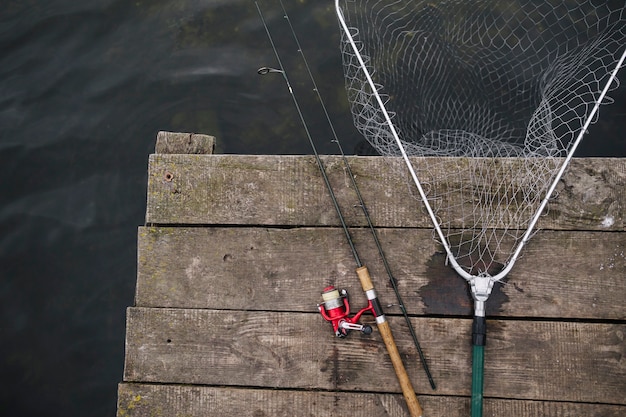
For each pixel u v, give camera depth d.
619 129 4.39
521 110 4.34
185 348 3.56
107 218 4.68
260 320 3.56
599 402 3.39
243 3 4.98
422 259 3.57
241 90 4.78
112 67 4.96
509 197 3.58
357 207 3.62
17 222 4.66
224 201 3.66
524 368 3.44
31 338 4.46
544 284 3.49
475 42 4.48
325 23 4.87
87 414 4.34
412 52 4.46
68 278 4.58
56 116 4.88
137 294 3.62
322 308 3.46
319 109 4.66
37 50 5.04
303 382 3.50
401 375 3.38
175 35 4.97
